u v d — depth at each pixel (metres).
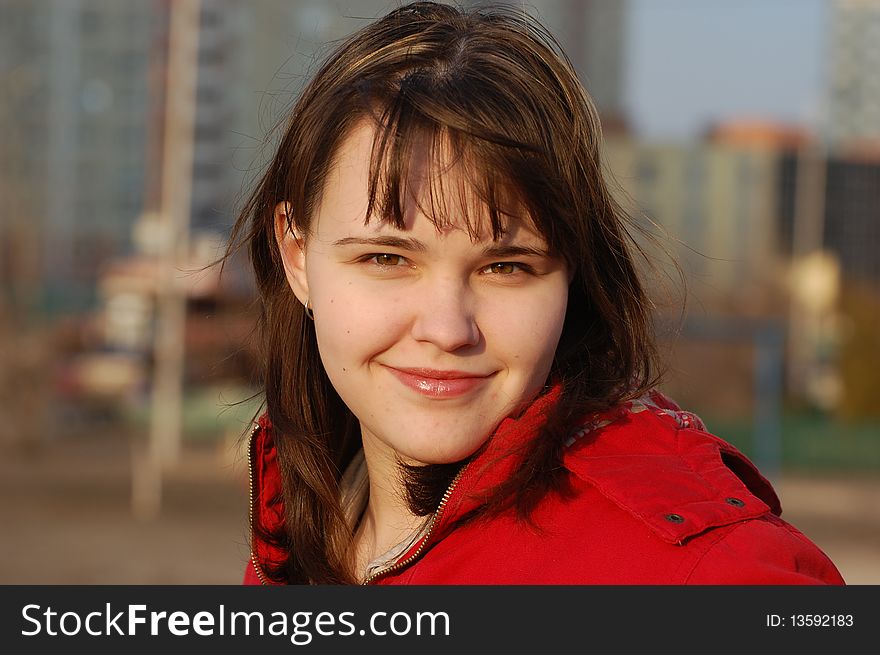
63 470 19.11
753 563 1.16
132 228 32.66
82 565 11.29
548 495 1.32
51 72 32.25
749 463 1.41
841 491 20.05
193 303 17.59
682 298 1.68
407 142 1.24
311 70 1.76
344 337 1.31
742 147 35.84
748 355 28.09
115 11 32.41
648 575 1.19
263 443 1.71
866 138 37.09
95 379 25.08
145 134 32.78
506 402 1.29
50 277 31.48
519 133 1.27
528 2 1.63
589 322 1.45
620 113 34.81
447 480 1.40
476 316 1.27
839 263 35.56
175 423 19.38
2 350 20.70
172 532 13.59
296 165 1.40
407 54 1.34
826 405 31.12
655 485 1.25
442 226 1.23
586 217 1.34
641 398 1.43
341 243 1.30
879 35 36.94
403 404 1.29
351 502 1.63
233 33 20.58
